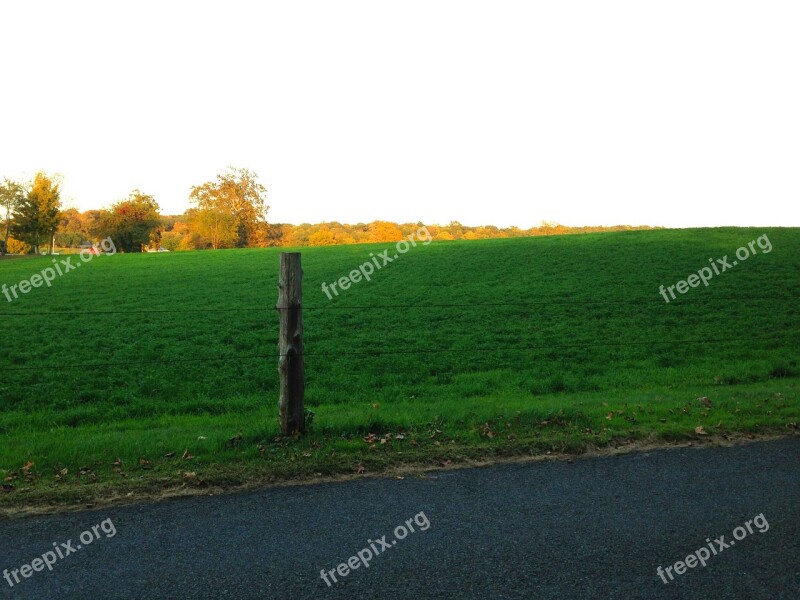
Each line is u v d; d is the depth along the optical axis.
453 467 6.62
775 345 18.70
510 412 8.86
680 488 6.00
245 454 6.94
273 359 17.58
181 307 27.58
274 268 40.44
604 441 7.33
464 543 4.88
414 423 8.23
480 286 31.08
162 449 7.23
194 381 14.98
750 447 7.24
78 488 5.95
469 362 17.19
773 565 4.57
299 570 4.48
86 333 21.59
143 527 5.18
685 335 20.42
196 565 4.55
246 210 90.88
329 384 14.82
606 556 4.68
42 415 11.81
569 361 17.27
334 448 7.13
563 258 38.16
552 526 5.18
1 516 5.41
